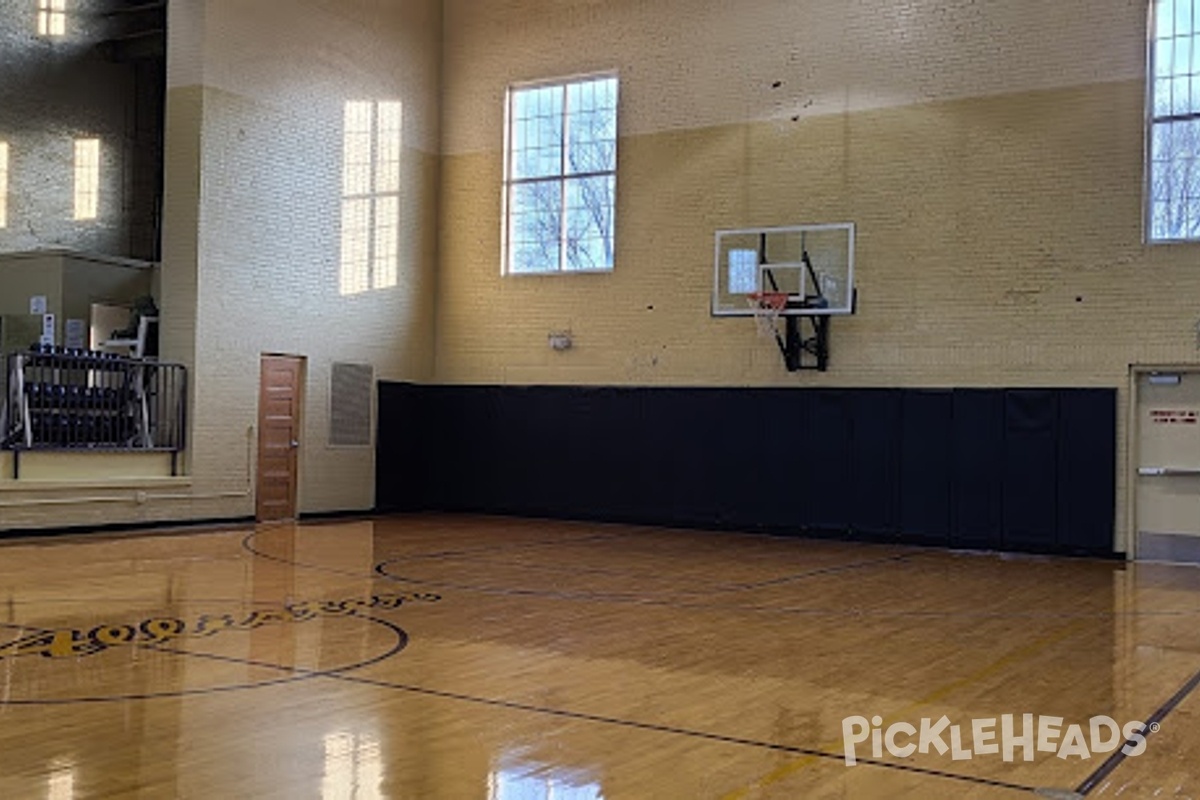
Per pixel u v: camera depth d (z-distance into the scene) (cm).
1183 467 1298
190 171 1436
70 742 486
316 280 1590
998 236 1384
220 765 457
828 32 1491
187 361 1436
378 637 746
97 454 1337
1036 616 890
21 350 1445
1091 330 1333
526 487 1695
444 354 1761
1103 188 1327
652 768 464
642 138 1617
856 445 1460
